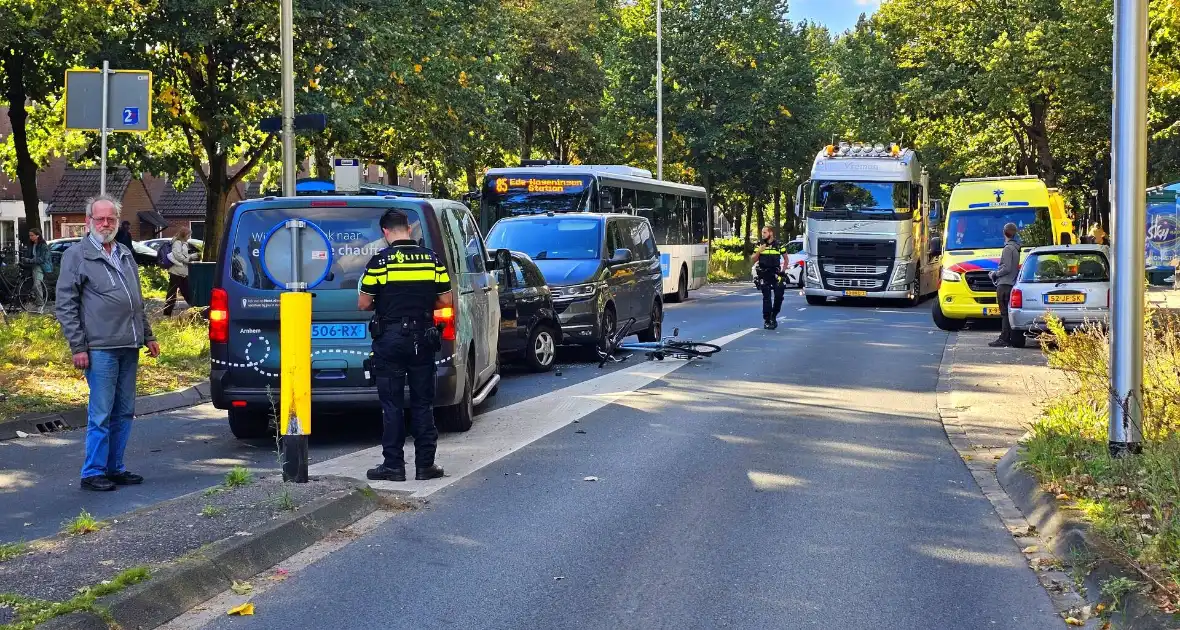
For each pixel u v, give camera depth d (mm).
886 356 17391
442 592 5781
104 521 6633
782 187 60062
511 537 6863
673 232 33781
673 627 5277
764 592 5812
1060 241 25016
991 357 16984
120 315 8367
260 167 36406
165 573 5504
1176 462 6684
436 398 10008
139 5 25031
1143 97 7734
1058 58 38094
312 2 25719
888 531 7055
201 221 57656
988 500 7930
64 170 51438
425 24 29016
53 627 4676
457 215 11070
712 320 24984
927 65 41719
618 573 6129
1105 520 6406
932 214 34188
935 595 5789
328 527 6926
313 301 9859
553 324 15930
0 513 7586
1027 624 5363
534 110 46250
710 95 52750
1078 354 9648
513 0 43469
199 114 27234
